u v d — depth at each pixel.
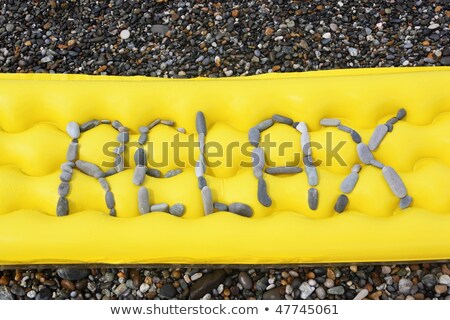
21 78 1.59
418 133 1.38
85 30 1.83
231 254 1.27
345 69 1.61
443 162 1.37
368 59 1.74
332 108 1.42
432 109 1.40
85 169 1.34
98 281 1.41
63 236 1.26
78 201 1.32
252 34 1.80
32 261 1.29
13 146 1.37
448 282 1.38
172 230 1.27
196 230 1.27
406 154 1.36
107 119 1.43
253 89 1.42
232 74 1.72
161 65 1.74
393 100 1.41
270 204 1.31
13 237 1.25
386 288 1.39
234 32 1.80
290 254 1.27
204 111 1.41
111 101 1.41
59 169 1.37
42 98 1.40
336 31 1.80
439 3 1.86
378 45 1.77
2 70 1.73
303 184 1.33
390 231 1.27
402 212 1.31
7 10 1.86
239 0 1.88
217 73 1.72
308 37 1.79
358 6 1.86
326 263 1.35
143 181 1.33
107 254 1.27
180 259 1.30
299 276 1.40
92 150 1.37
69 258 1.28
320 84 1.42
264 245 1.26
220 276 1.40
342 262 1.31
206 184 1.33
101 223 1.27
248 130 1.41
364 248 1.26
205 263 1.32
